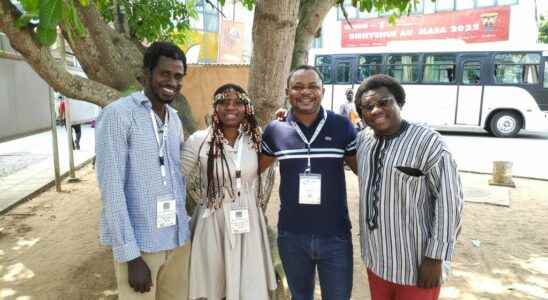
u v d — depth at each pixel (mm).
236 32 22641
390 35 16781
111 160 2023
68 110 8039
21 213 6137
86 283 3875
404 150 1937
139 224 2137
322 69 16094
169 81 2174
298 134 2299
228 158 2408
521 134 15164
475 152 11383
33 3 2201
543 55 13312
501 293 3635
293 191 2307
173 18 6652
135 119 2109
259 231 2521
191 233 2559
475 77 14133
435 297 2076
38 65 2764
